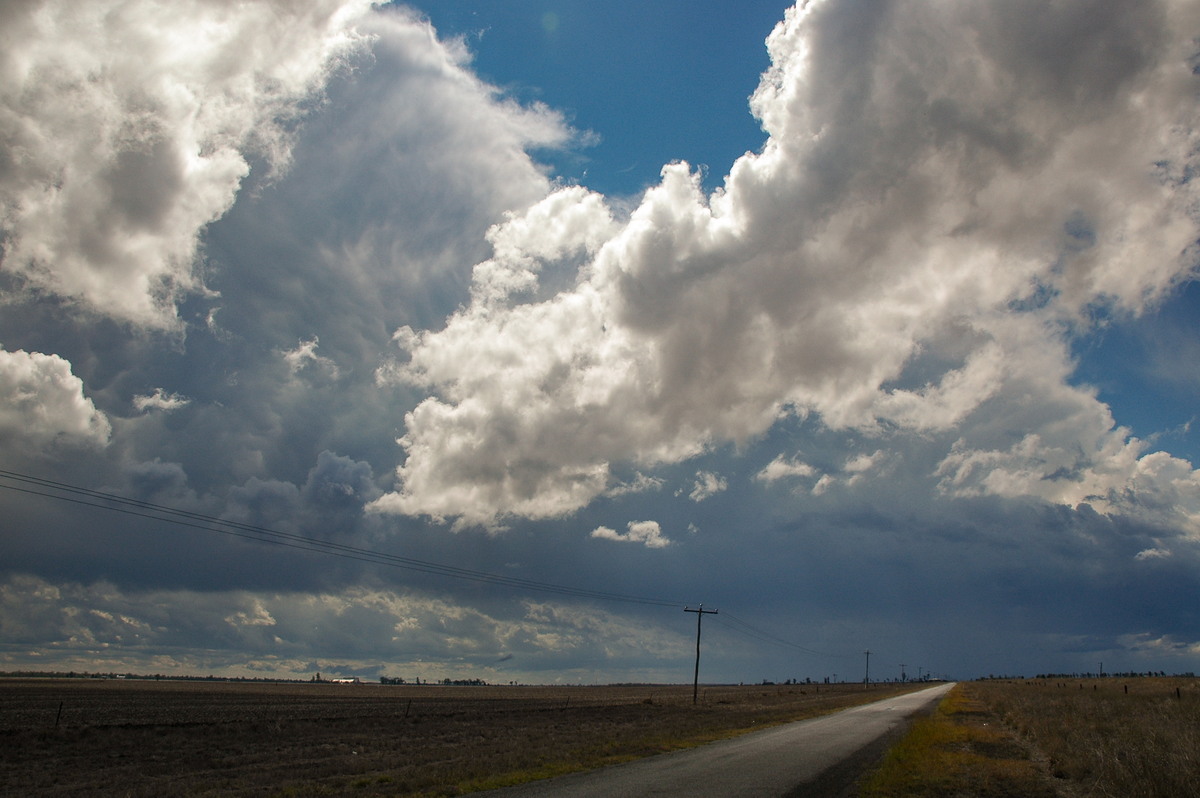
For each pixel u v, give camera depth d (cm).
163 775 2706
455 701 10069
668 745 3050
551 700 10825
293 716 6150
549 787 1853
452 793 1825
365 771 2603
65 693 9756
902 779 1870
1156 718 3162
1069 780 1872
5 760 3209
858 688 19488
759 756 2520
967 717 4466
